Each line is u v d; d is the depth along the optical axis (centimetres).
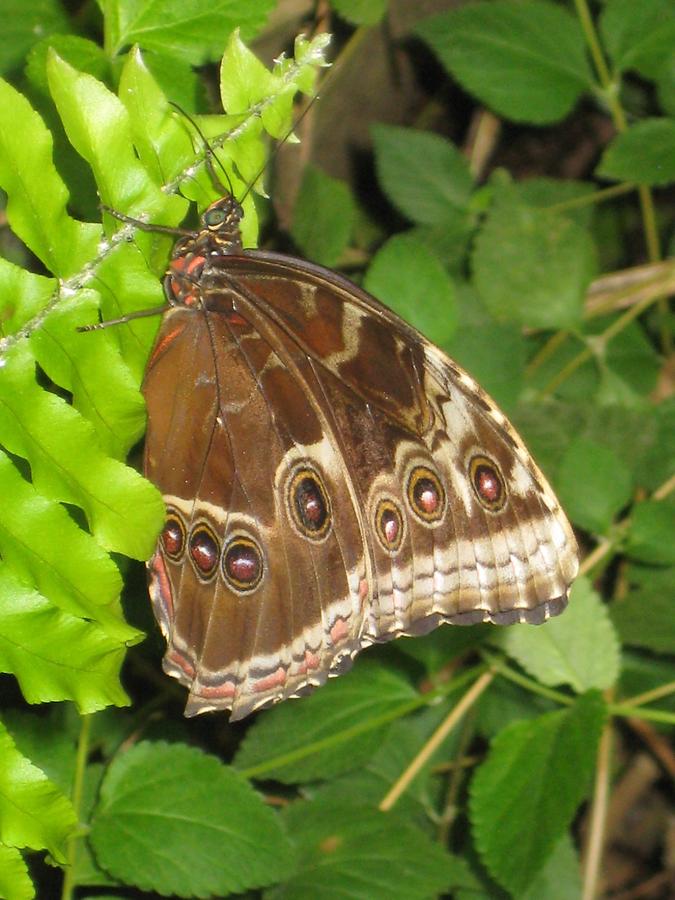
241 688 46
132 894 56
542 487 46
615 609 55
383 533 47
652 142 56
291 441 47
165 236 45
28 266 54
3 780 43
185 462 46
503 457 46
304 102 59
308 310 46
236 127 44
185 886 49
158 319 45
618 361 60
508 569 47
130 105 44
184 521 46
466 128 70
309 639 47
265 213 56
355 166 67
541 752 51
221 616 46
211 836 49
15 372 43
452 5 64
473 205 61
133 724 55
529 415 58
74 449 43
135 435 43
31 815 43
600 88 58
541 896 54
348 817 52
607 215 71
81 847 50
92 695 43
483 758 56
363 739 53
